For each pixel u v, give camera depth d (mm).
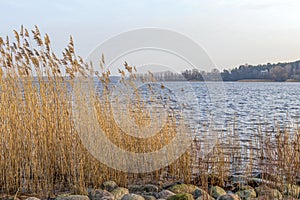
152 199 5766
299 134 5570
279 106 22641
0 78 6516
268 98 31547
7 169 6168
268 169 5840
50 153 6598
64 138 6629
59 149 6641
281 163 5449
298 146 5488
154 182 6961
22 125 6410
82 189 5992
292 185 5324
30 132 6320
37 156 6301
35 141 6293
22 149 6340
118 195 6023
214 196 5898
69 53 6676
